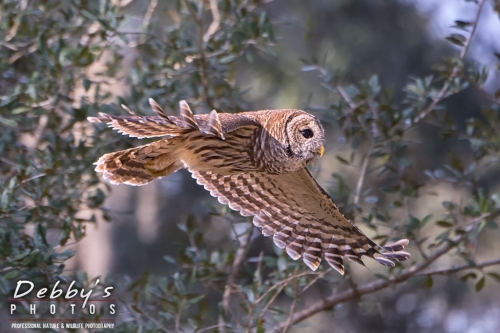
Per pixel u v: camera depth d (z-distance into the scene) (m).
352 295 12.30
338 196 12.32
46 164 11.10
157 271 22.34
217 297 19.89
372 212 12.54
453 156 12.99
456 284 23.19
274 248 12.05
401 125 12.92
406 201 12.61
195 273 11.59
